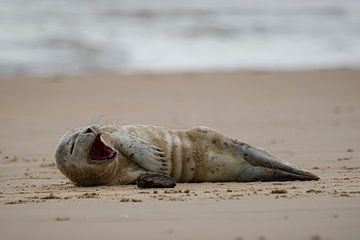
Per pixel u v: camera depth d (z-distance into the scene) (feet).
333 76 162.71
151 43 214.48
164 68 182.60
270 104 131.75
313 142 94.99
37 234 46.34
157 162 67.62
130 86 153.58
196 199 57.11
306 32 235.20
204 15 259.39
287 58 196.54
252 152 69.15
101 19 247.70
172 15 258.16
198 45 213.46
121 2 278.46
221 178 69.41
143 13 259.19
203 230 46.52
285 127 108.17
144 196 59.11
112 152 65.00
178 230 46.62
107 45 209.97
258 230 46.34
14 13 249.75
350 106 128.88
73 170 65.67
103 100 138.10
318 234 45.19
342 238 44.29
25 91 148.77
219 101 135.33
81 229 47.42
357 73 166.61
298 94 142.41
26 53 198.08
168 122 114.11
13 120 119.44
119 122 114.93
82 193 61.87
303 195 58.08
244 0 292.40
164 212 52.16
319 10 274.57
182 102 134.51
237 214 51.13
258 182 68.44
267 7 279.08
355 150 88.17
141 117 119.14
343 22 252.21
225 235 45.16
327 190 60.59
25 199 58.80
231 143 69.87
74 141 65.67
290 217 49.98
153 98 139.33
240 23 247.29
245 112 123.24
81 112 126.00
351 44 217.15
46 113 126.00
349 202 54.75
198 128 70.49
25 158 87.30
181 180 69.36
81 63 188.24
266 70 173.06
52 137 103.81
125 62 189.98
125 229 47.14
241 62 190.70
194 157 69.15
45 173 76.64
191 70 177.27
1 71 177.88
